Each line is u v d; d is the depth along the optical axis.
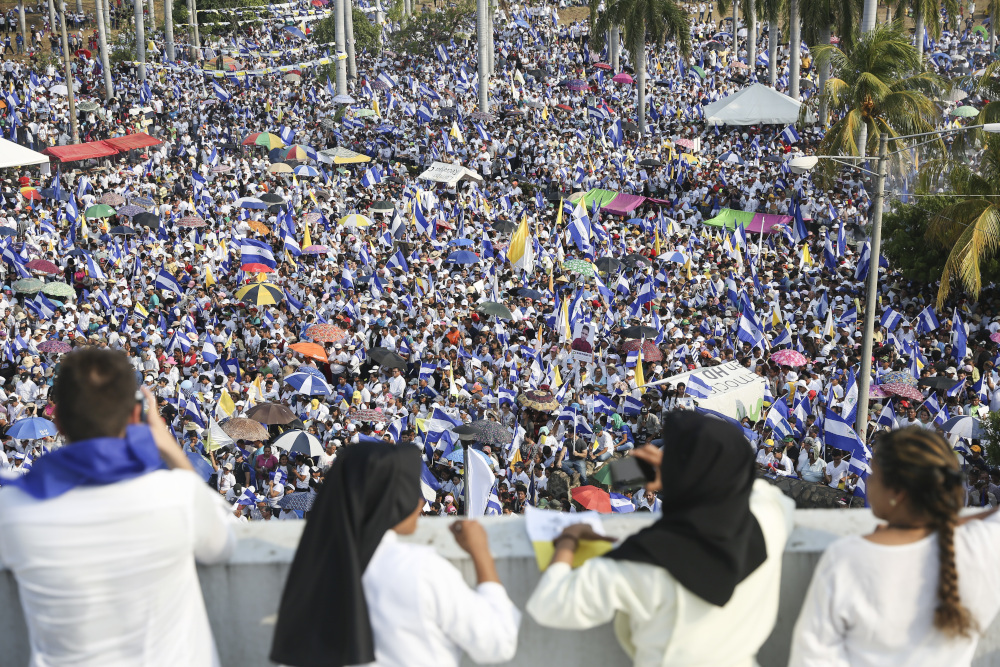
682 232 42.28
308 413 24.67
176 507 3.19
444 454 21.70
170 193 48.88
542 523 3.95
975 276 30.97
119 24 96.94
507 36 90.06
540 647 3.87
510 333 30.44
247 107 70.00
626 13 60.62
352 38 79.69
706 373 24.09
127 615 3.15
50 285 32.91
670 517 3.39
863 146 39.97
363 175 51.44
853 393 22.59
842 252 36.97
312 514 3.34
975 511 3.98
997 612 3.84
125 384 3.19
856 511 4.21
